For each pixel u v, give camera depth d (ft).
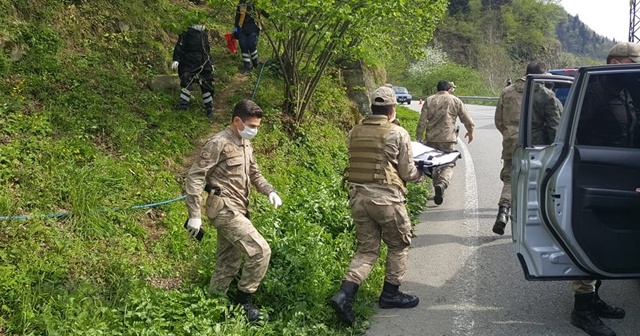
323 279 17.17
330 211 22.33
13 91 23.07
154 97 27.71
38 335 12.75
